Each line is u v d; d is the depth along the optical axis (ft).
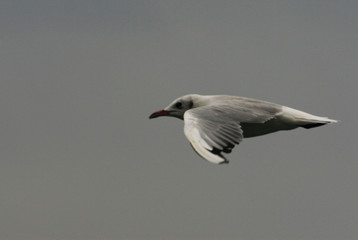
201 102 63.05
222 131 49.90
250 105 56.75
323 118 57.82
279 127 58.34
